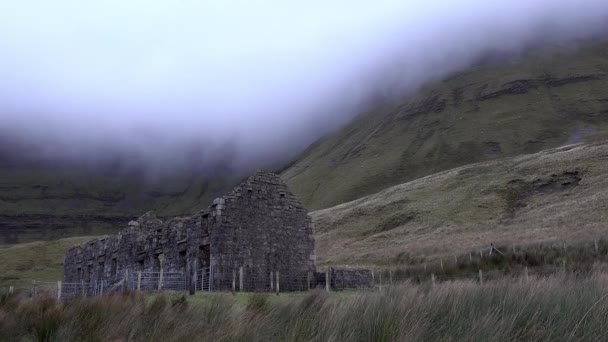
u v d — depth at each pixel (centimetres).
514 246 4456
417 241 6856
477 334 898
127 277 3300
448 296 1072
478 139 18938
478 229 6831
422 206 8675
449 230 7119
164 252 3391
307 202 17900
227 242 2970
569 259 3453
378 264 5594
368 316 922
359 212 9581
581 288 1189
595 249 3738
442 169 17450
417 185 10362
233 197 3061
